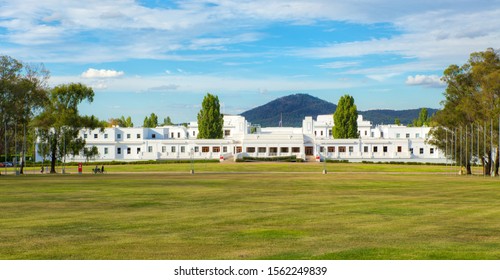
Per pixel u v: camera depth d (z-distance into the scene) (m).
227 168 103.75
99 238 21.00
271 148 150.25
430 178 71.44
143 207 32.22
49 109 94.50
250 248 19.08
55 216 27.73
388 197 39.72
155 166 112.19
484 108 85.44
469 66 90.81
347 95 157.25
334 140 151.38
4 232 22.39
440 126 95.94
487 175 85.88
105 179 65.88
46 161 139.88
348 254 18.12
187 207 32.22
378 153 148.62
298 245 19.64
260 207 32.25
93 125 98.94
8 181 61.00
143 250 18.72
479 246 19.52
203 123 157.62
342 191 45.78
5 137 88.38
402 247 19.30
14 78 85.88
